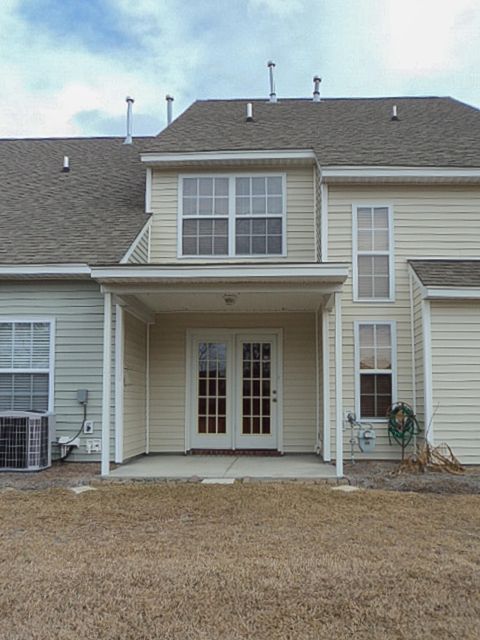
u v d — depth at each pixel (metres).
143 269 8.29
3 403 9.86
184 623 3.64
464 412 9.27
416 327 9.96
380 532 5.59
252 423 11.34
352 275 10.36
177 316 11.42
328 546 5.13
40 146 14.88
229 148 11.23
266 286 8.54
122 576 4.38
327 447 9.70
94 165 13.73
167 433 11.22
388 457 10.04
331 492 7.29
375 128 12.48
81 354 9.85
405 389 10.13
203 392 11.43
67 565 4.64
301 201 11.38
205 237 11.38
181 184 11.51
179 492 7.26
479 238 10.47
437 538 5.40
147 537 5.45
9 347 9.92
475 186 10.54
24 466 8.80
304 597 4.02
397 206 10.52
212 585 4.21
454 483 7.80
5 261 9.55
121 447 9.55
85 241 10.21
